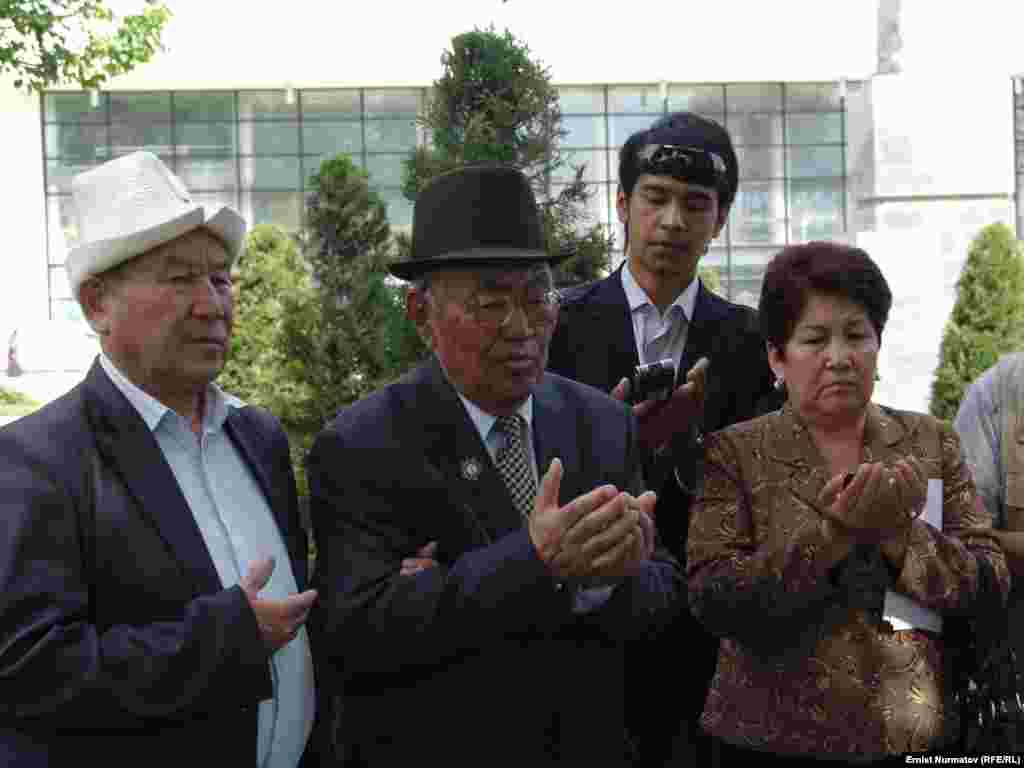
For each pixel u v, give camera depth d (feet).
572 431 10.33
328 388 29.94
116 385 9.29
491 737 9.48
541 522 8.86
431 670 9.59
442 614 8.98
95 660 8.29
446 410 9.90
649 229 13.24
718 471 10.69
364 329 30.07
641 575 10.05
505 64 23.20
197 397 9.73
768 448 10.60
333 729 10.46
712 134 13.29
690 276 13.60
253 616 8.55
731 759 10.60
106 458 8.96
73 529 8.62
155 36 49.16
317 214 30.86
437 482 9.71
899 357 43.32
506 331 9.51
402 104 68.39
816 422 10.53
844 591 10.09
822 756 9.99
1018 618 12.02
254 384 41.88
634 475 10.48
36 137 67.31
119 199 9.12
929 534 10.06
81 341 64.80
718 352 13.41
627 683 12.82
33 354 63.82
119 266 9.14
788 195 69.77
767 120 69.51
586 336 13.47
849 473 9.78
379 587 9.36
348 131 68.33
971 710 10.38
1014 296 43.42
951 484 10.62
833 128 69.77
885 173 51.70
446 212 9.66
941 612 10.11
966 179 51.70
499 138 23.12
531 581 8.79
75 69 51.70
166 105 68.03
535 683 9.58
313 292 33.22
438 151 23.54
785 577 9.78
